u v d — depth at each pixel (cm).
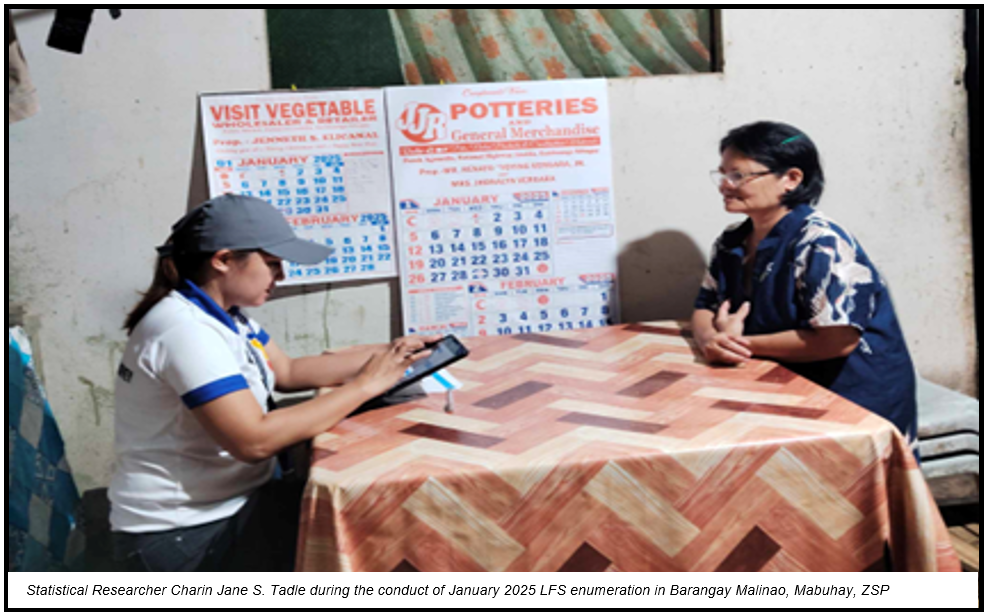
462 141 277
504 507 162
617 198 289
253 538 187
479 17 286
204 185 272
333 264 278
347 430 189
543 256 285
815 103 290
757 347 221
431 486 160
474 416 194
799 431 170
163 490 182
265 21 268
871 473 167
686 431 174
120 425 187
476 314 285
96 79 262
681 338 253
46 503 240
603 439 173
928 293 305
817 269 213
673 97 285
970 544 257
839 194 295
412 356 200
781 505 167
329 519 159
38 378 253
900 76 291
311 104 270
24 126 261
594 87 280
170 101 266
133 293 274
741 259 246
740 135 231
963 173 299
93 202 268
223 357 178
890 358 223
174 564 182
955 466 255
